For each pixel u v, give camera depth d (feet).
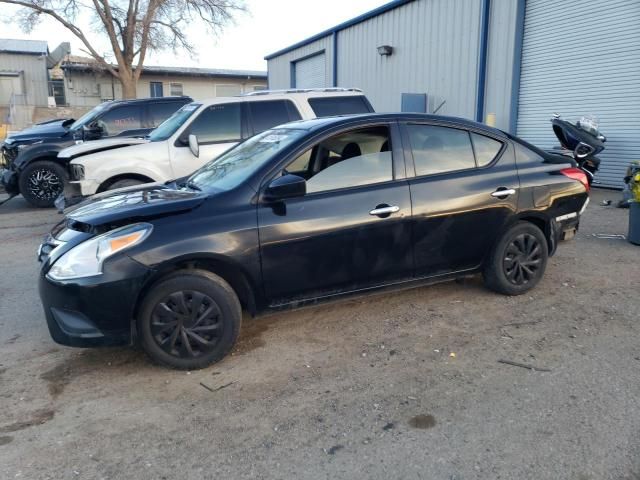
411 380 11.84
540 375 11.85
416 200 14.39
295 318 15.48
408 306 16.03
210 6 102.27
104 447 9.80
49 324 12.21
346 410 10.77
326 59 70.54
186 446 9.78
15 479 8.93
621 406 10.54
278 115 27.99
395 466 9.07
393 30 56.29
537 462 9.02
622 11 34.09
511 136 16.52
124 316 11.84
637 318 14.75
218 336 12.54
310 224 13.17
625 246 22.16
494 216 15.48
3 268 21.80
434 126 15.26
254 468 9.14
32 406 11.24
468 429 10.00
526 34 41.29
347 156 14.14
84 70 114.52
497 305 15.88
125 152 26.45
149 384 12.05
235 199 12.89
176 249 11.98
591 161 32.35
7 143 41.73
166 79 121.08
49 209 36.35
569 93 38.34
